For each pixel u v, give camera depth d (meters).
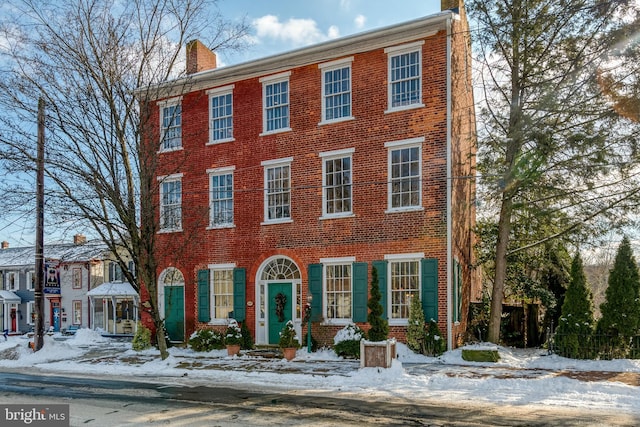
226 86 20.06
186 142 20.69
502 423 8.23
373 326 13.24
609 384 10.86
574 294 14.83
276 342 18.47
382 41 17.14
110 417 8.96
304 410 9.32
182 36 17.17
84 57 15.49
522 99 16.09
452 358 14.85
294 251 18.31
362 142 17.44
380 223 16.91
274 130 19.03
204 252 20.03
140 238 16.56
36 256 19.42
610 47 13.49
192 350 18.56
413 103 16.80
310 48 18.02
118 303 33.62
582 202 15.54
